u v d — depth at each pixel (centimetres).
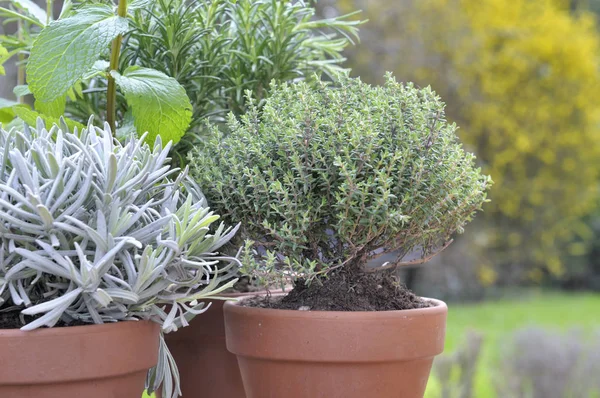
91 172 78
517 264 715
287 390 93
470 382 299
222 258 89
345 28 136
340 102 99
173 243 79
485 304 657
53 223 75
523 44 639
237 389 117
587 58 659
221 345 116
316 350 90
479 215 633
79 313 81
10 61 169
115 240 78
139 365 81
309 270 93
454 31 599
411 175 93
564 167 668
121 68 118
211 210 101
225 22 122
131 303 80
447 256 609
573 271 784
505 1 627
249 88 125
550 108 654
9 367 72
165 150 89
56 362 74
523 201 666
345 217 91
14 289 76
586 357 341
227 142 101
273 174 96
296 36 130
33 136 94
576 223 725
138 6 105
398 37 587
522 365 338
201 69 121
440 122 96
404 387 94
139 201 88
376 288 102
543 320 573
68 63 98
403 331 91
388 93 103
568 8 784
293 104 102
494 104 623
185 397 118
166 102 104
